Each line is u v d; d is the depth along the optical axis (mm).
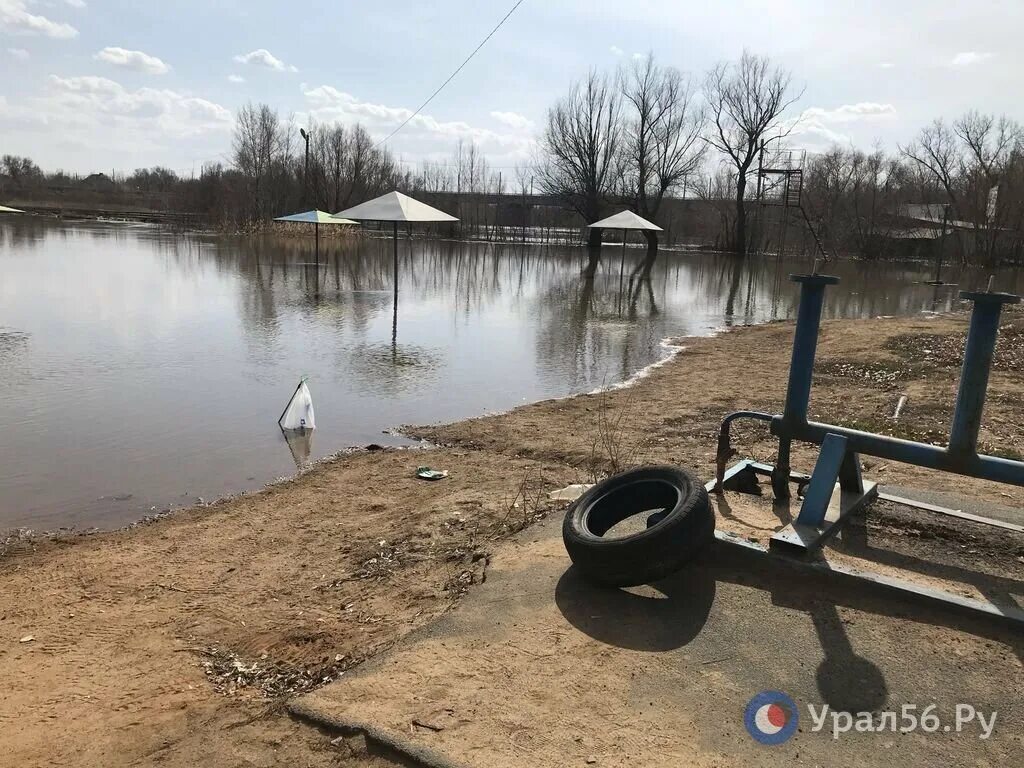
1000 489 4848
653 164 54906
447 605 3508
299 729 2584
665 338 14539
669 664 2822
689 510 3328
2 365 9672
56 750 2627
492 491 5359
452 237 64500
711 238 67000
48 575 4215
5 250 30438
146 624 3627
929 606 3133
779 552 3514
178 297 17641
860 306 21578
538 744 2393
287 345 11969
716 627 3053
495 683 2734
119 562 4391
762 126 51469
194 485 5762
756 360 11945
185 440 6852
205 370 9812
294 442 6926
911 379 9883
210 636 3484
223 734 2627
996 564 3564
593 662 2848
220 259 29766
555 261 39406
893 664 2791
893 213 51062
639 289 25531
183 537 4766
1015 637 2941
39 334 12055
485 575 3697
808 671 2762
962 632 2975
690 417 7871
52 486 5645
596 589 3398
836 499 4051
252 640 3418
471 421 7801
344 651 3229
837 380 10133
